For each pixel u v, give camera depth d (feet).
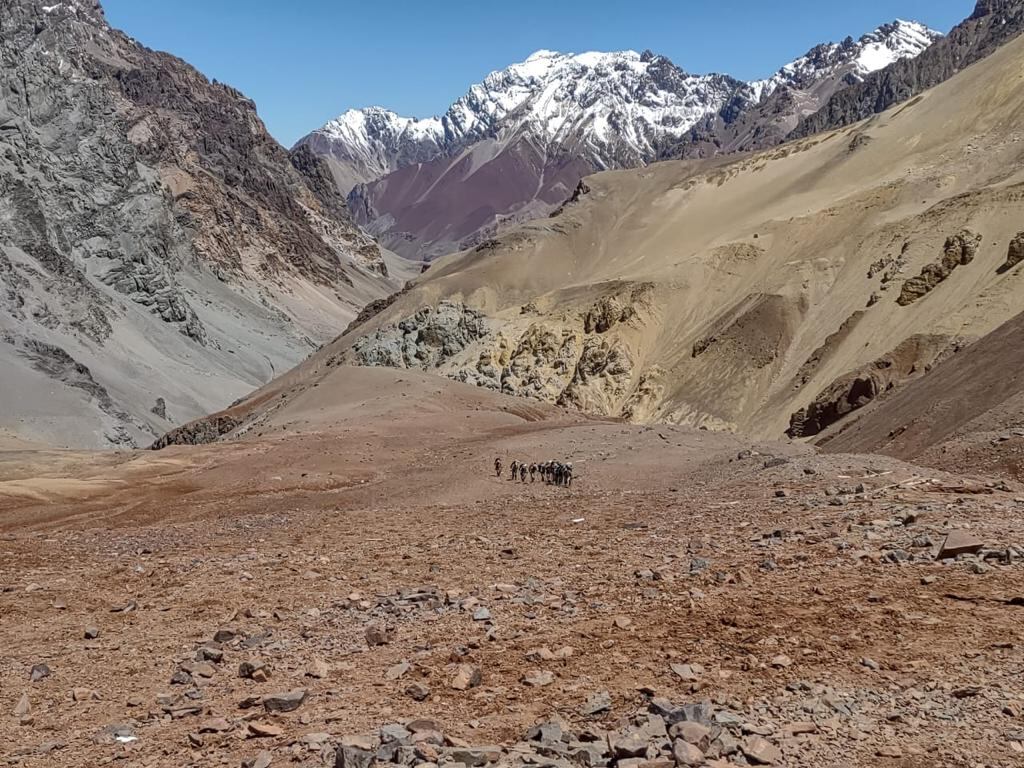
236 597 49.47
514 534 67.67
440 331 426.92
